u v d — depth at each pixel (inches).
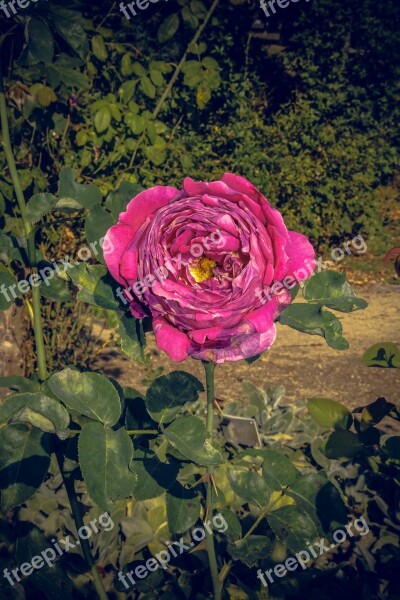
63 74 86.5
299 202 366.3
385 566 92.0
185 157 238.2
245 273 36.9
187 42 211.8
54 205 49.0
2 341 150.4
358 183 373.4
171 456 49.3
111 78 176.9
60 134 156.6
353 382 229.5
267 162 352.2
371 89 412.2
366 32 398.3
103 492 41.1
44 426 42.5
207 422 48.1
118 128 166.4
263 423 142.9
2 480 44.7
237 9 266.7
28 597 66.5
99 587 56.9
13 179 53.0
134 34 207.8
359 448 57.9
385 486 108.1
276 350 260.8
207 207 39.0
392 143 428.8
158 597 65.6
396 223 443.5
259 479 51.7
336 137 371.9
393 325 290.7
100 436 42.4
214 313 37.3
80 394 43.6
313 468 122.7
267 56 405.7
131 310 42.3
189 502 48.8
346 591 88.3
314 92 376.5
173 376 48.1
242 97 330.3
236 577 67.6
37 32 53.6
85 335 239.8
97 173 169.9
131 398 53.1
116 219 48.5
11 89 127.0
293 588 78.3
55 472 105.8
